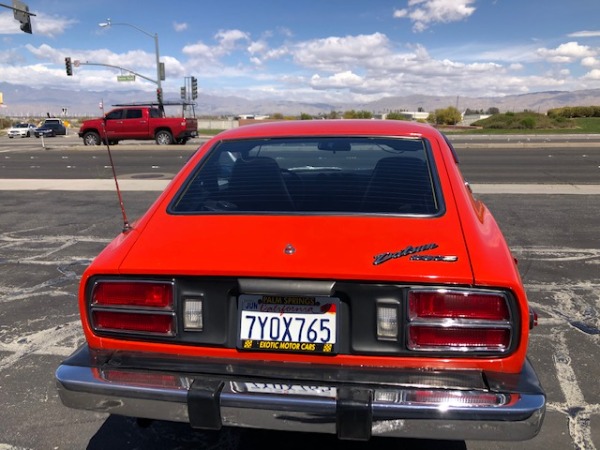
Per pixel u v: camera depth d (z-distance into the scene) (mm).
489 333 2133
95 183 12844
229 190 2867
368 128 3309
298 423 2068
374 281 2160
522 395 2037
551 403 3215
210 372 2215
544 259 6078
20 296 5172
